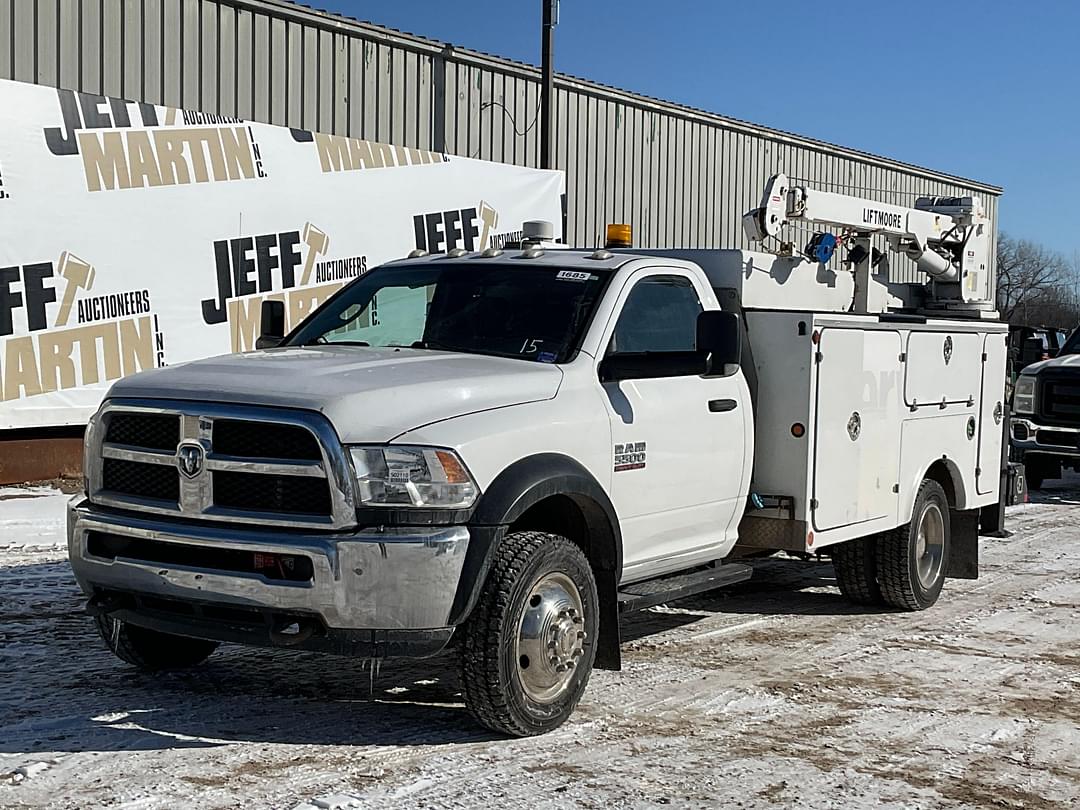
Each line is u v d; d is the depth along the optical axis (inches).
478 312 239.9
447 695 231.6
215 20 586.2
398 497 186.5
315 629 188.7
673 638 291.4
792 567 398.9
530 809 174.7
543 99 754.8
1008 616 326.6
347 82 649.0
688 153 887.7
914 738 217.3
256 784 179.8
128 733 201.5
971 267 408.8
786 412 274.4
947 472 349.7
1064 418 625.0
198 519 194.5
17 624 273.7
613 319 235.8
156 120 510.9
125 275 498.9
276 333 265.1
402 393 195.0
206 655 245.8
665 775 191.9
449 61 702.5
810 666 267.1
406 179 620.7
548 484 202.7
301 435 188.2
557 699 208.7
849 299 354.6
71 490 483.2
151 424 201.0
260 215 550.3
